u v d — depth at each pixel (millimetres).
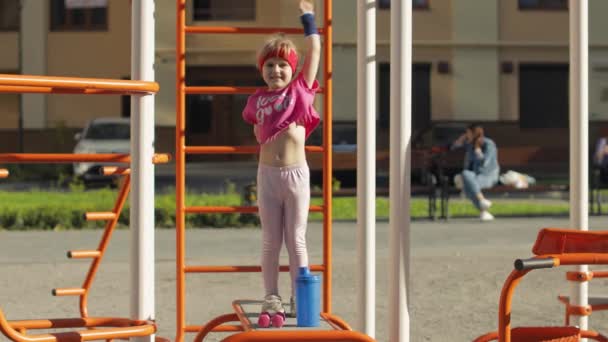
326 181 8469
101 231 19891
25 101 42875
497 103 42125
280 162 7578
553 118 42438
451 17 42031
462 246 17234
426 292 12617
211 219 20812
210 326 7363
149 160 6188
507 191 22359
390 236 6730
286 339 5645
